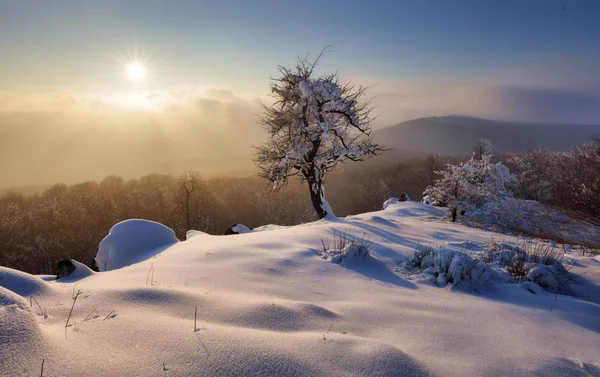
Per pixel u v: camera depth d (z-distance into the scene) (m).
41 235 36.41
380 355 2.70
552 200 30.38
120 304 3.29
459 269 5.62
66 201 48.38
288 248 6.65
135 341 2.54
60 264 5.61
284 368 2.42
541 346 3.42
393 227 12.01
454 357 3.06
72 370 2.12
